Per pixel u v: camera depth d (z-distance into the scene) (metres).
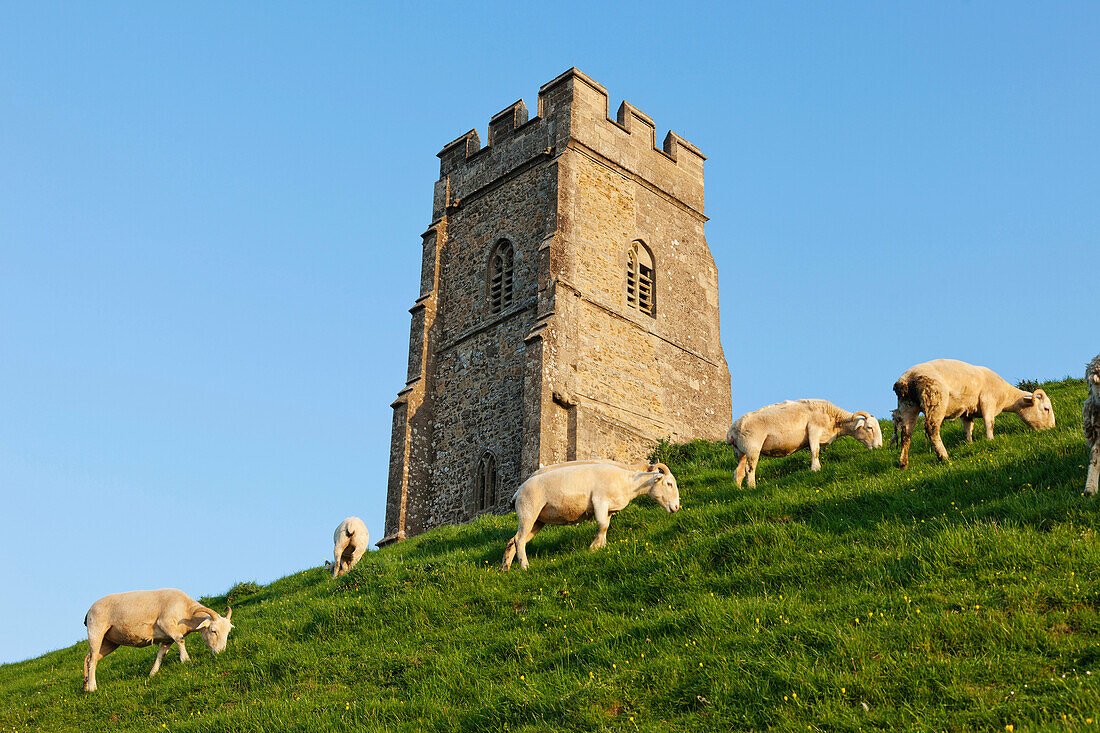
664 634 15.08
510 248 43.91
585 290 41.53
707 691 13.12
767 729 11.98
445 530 27.19
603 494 20.52
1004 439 21.16
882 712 11.73
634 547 19.03
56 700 21.06
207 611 21.00
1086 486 15.86
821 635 13.51
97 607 21.25
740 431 22.36
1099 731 10.26
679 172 48.22
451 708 14.83
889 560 15.47
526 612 17.84
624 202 44.78
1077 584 13.30
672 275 45.94
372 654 18.06
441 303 45.81
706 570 17.22
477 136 47.59
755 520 18.55
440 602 19.38
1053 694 11.26
